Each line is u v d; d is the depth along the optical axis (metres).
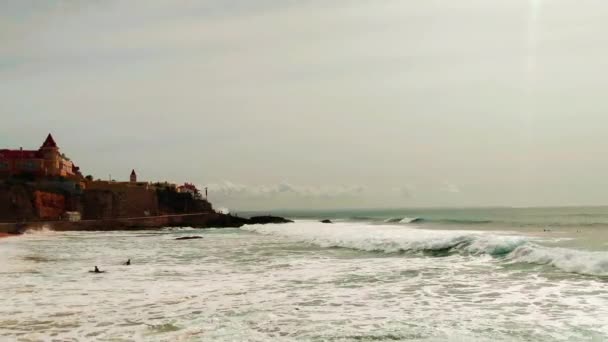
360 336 11.24
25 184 86.06
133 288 17.80
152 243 43.91
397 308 13.98
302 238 41.84
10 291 17.30
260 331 11.78
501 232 38.16
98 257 30.12
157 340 11.14
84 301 15.45
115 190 97.81
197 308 14.32
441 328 11.78
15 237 57.00
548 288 16.08
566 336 10.90
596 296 14.73
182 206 109.62
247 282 18.88
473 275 19.06
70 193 91.88
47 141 101.19
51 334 11.74
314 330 11.80
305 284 18.20
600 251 21.81
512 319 12.47
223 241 44.53
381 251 28.72
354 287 17.39
